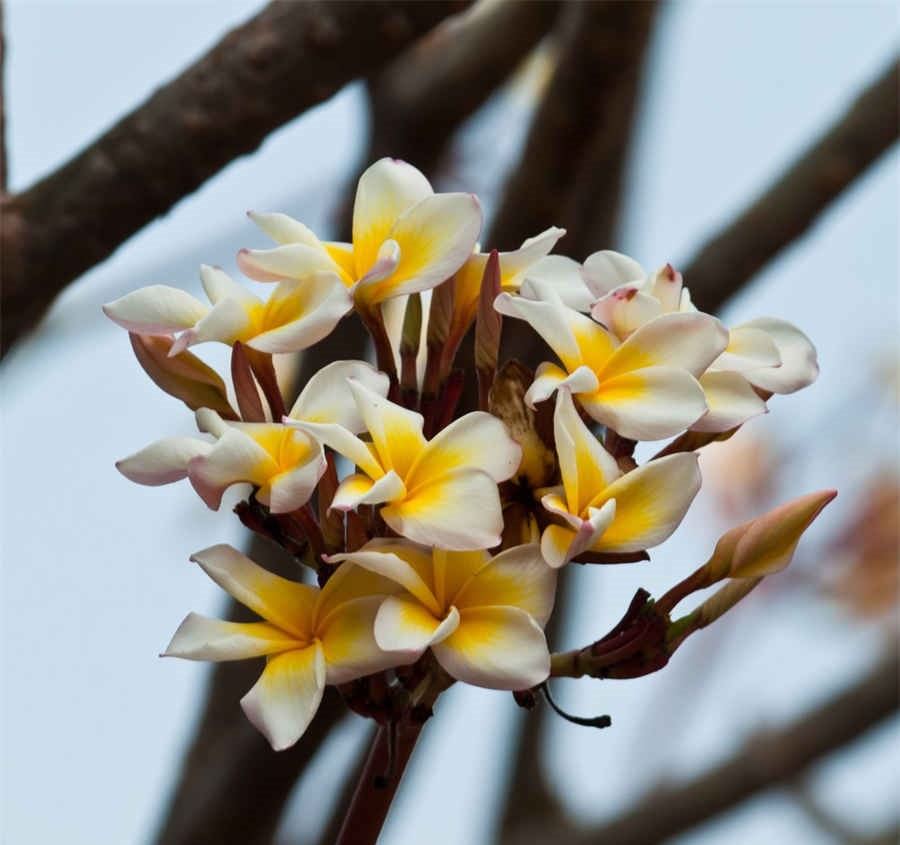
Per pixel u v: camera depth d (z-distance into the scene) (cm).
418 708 125
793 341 131
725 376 128
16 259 153
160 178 154
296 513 127
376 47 154
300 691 122
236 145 154
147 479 125
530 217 164
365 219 129
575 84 161
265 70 153
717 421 127
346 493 123
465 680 122
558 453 124
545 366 126
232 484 125
